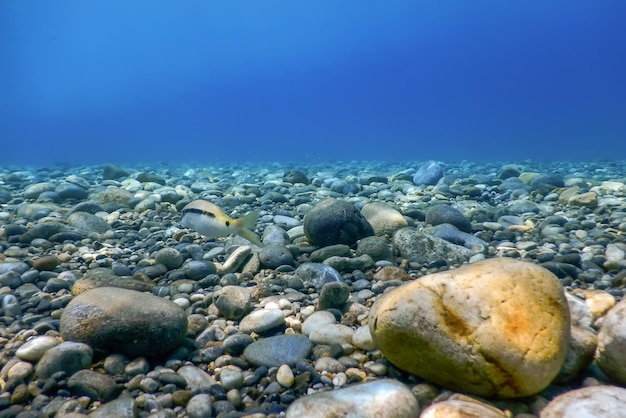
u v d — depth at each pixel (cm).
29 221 141
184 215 90
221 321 70
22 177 285
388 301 51
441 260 97
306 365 56
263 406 50
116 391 51
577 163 408
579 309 57
